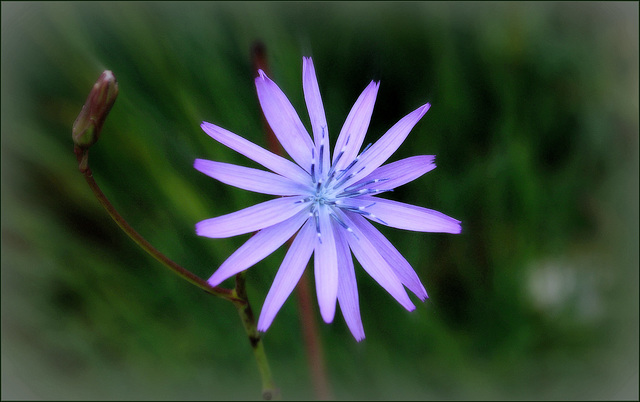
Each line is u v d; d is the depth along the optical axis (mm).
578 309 291
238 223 220
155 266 287
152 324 288
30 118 290
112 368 289
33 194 292
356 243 229
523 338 286
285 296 222
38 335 290
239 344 287
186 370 288
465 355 287
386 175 232
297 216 226
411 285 229
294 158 227
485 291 290
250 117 286
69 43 288
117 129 282
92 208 288
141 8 292
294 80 284
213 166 220
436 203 289
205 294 286
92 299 288
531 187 287
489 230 290
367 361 284
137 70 290
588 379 286
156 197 287
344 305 225
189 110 282
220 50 293
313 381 267
